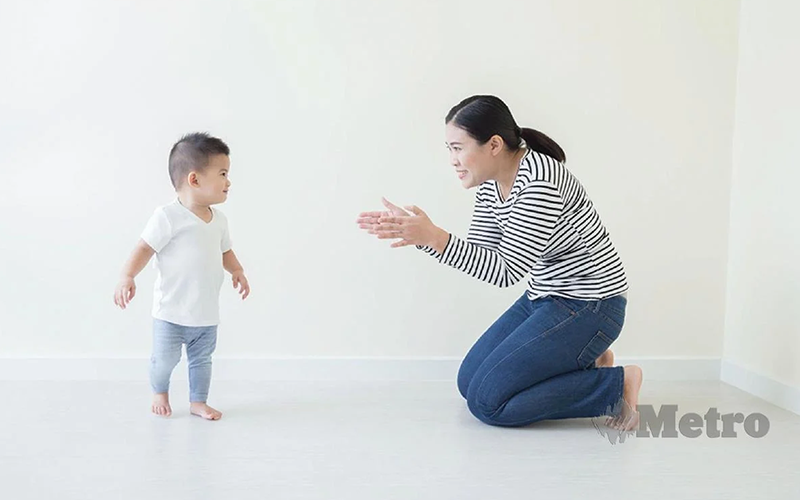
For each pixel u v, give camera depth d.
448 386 2.84
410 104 2.85
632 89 2.92
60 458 2.04
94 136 2.78
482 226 2.49
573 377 2.32
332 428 2.34
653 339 2.99
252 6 2.79
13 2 2.73
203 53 2.79
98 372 2.84
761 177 2.80
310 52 2.82
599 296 2.32
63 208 2.80
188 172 2.36
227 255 2.55
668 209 2.96
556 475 1.98
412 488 1.88
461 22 2.84
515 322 2.53
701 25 2.92
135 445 2.15
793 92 2.63
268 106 2.82
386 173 2.86
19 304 2.82
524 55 2.87
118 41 2.77
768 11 2.77
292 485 1.89
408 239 2.15
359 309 2.90
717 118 2.95
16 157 2.77
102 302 2.83
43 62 2.75
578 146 2.92
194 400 2.43
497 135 2.23
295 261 2.87
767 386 2.72
